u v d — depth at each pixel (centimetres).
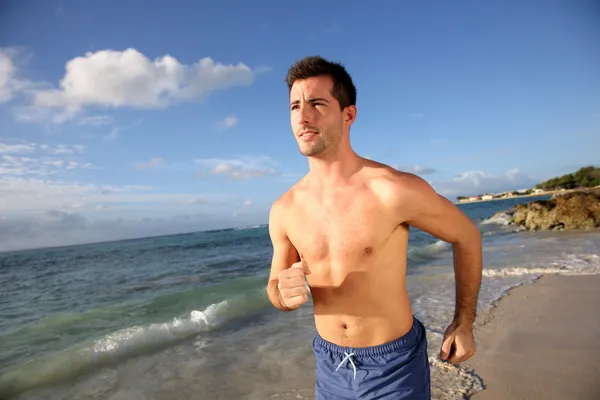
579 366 377
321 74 180
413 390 170
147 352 524
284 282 157
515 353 418
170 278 1308
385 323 173
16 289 1280
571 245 1226
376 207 171
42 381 446
